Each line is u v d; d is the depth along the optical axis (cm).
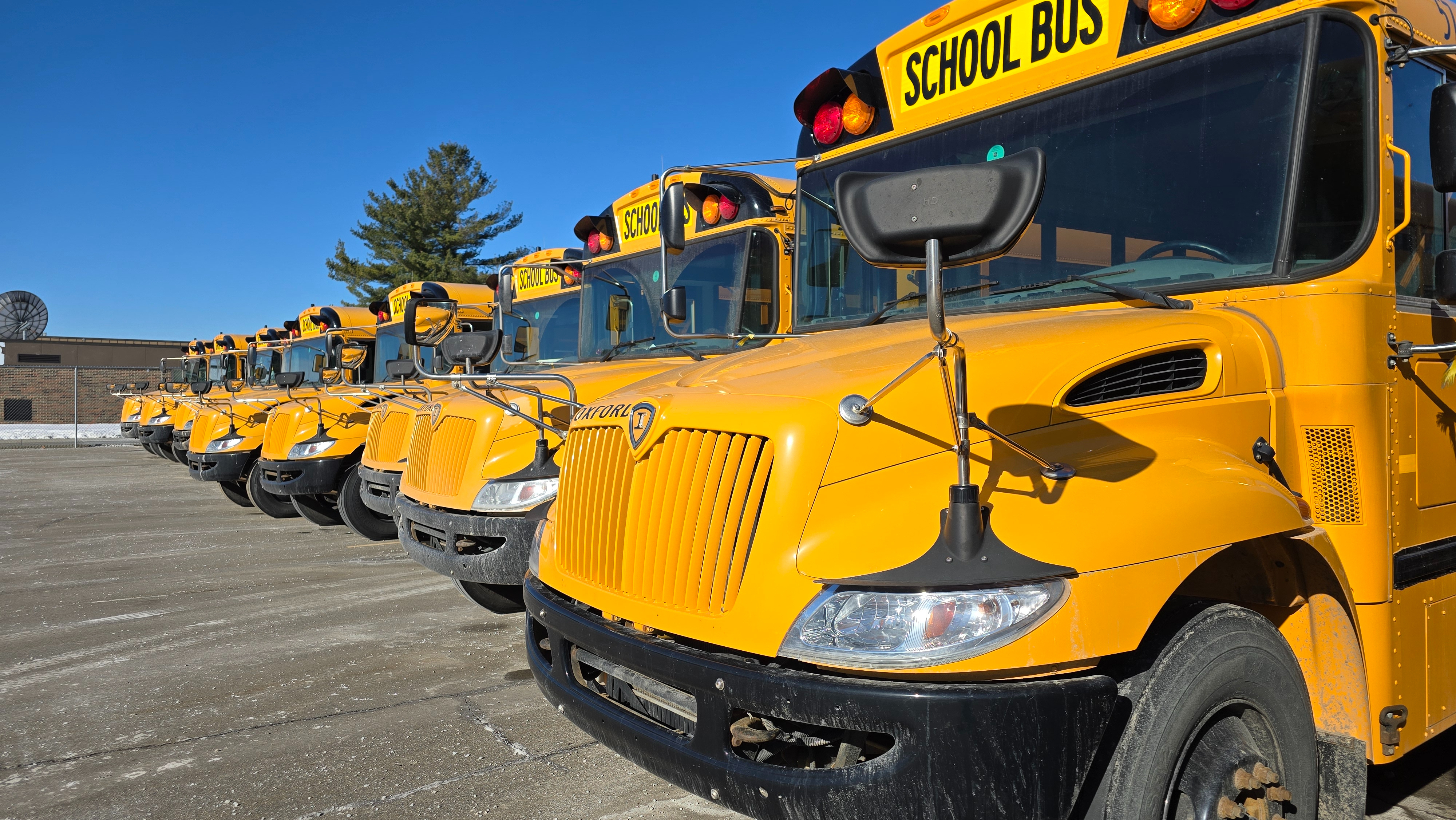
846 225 207
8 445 2484
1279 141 257
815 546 209
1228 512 214
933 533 200
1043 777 187
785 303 508
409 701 455
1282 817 237
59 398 3641
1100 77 297
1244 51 266
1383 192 252
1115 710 209
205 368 1931
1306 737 242
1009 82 324
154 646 557
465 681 484
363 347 1154
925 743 187
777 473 215
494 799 348
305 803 346
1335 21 254
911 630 191
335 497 978
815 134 399
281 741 405
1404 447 263
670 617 232
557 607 270
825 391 224
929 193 191
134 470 1784
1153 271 281
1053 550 194
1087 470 215
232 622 612
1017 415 222
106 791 358
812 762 225
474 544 516
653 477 247
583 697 265
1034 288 306
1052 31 312
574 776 367
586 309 651
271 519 1095
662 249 440
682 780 229
